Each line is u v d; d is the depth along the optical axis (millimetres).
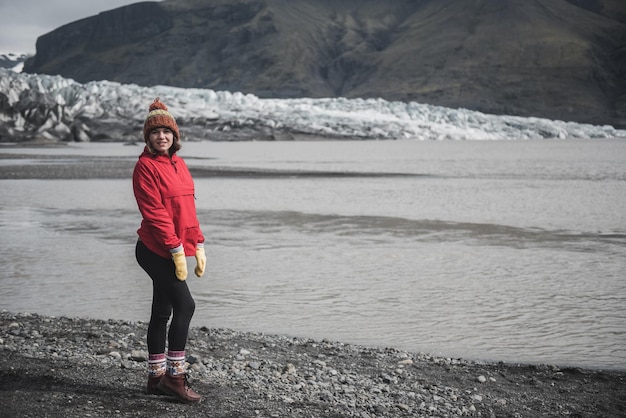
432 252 13609
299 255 13148
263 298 9609
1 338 6898
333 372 6129
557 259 12891
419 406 5219
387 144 125875
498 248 14148
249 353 6723
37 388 5129
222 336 7469
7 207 20984
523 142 148750
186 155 68250
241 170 41562
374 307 9156
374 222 18297
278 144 121188
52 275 11016
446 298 9680
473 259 12859
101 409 4699
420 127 161125
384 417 4891
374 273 11461
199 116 143875
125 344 6762
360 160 59438
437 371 6371
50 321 7941
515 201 24172
